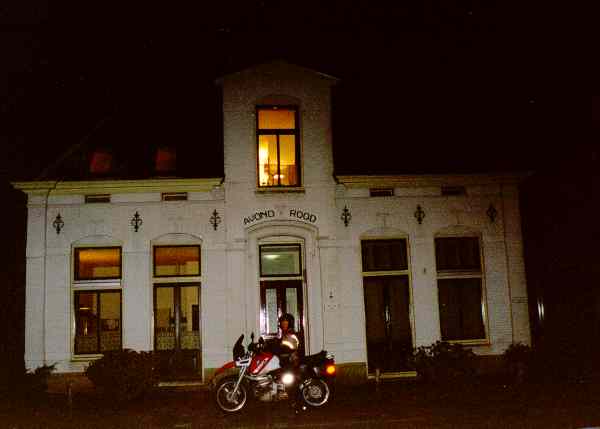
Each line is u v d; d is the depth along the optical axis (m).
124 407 12.57
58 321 15.04
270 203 15.77
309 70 16.33
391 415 10.84
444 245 16.25
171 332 15.36
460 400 12.12
